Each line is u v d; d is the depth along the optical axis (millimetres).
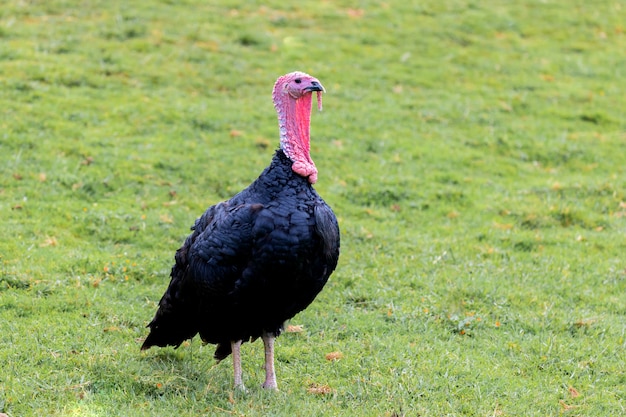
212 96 24953
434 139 23812
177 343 11719
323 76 27172
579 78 29453
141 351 11867
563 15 34562
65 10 29250
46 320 12805
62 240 16062
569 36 32906
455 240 17719
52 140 20656
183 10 30688
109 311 13367
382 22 32125
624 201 20484
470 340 13398
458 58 29844
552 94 27703
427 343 13141
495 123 25203
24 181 18500
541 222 19016
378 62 28812
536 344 13234
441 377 11945
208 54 27453
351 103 25531
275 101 10875
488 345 13203
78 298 13672
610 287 15797
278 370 12109
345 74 27531
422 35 31391
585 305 14961
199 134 22312
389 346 12867
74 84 24281
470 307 14562
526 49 31344
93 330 12656
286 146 10719
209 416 10250
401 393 11367
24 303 13266
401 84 27422
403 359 12469
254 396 10883
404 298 14836
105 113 22688
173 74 25828
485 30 32438
